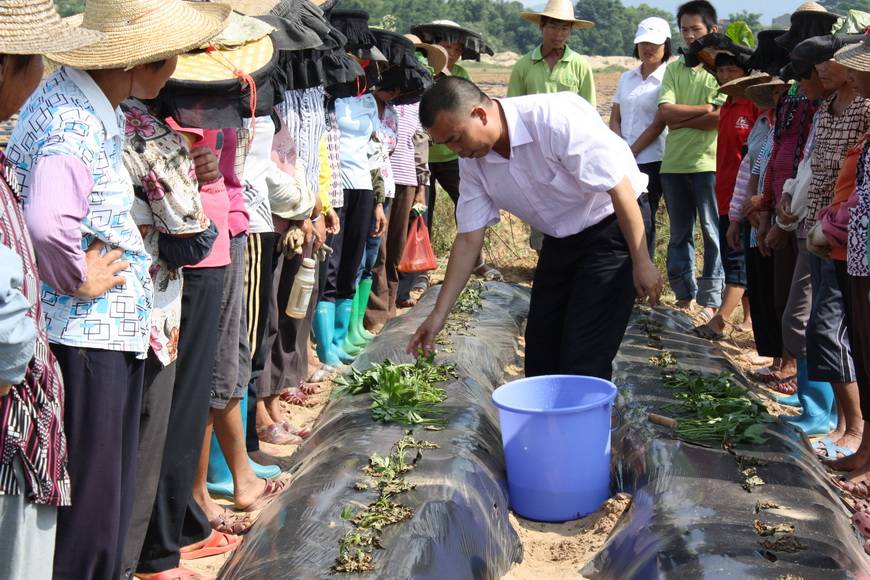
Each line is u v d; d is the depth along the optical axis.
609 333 5.43
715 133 9.14
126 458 3.46
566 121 4.92
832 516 4.32
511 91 10.53
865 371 5.31
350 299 7.73
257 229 4.98
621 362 6.95
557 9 10.01
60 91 3.14
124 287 3.30
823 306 5.85
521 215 5.37
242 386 4.83
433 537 3.98
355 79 6.57
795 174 6.58
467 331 7.73
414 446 4.94
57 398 2.90
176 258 3.66
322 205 6.34
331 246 7.18
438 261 12.15
